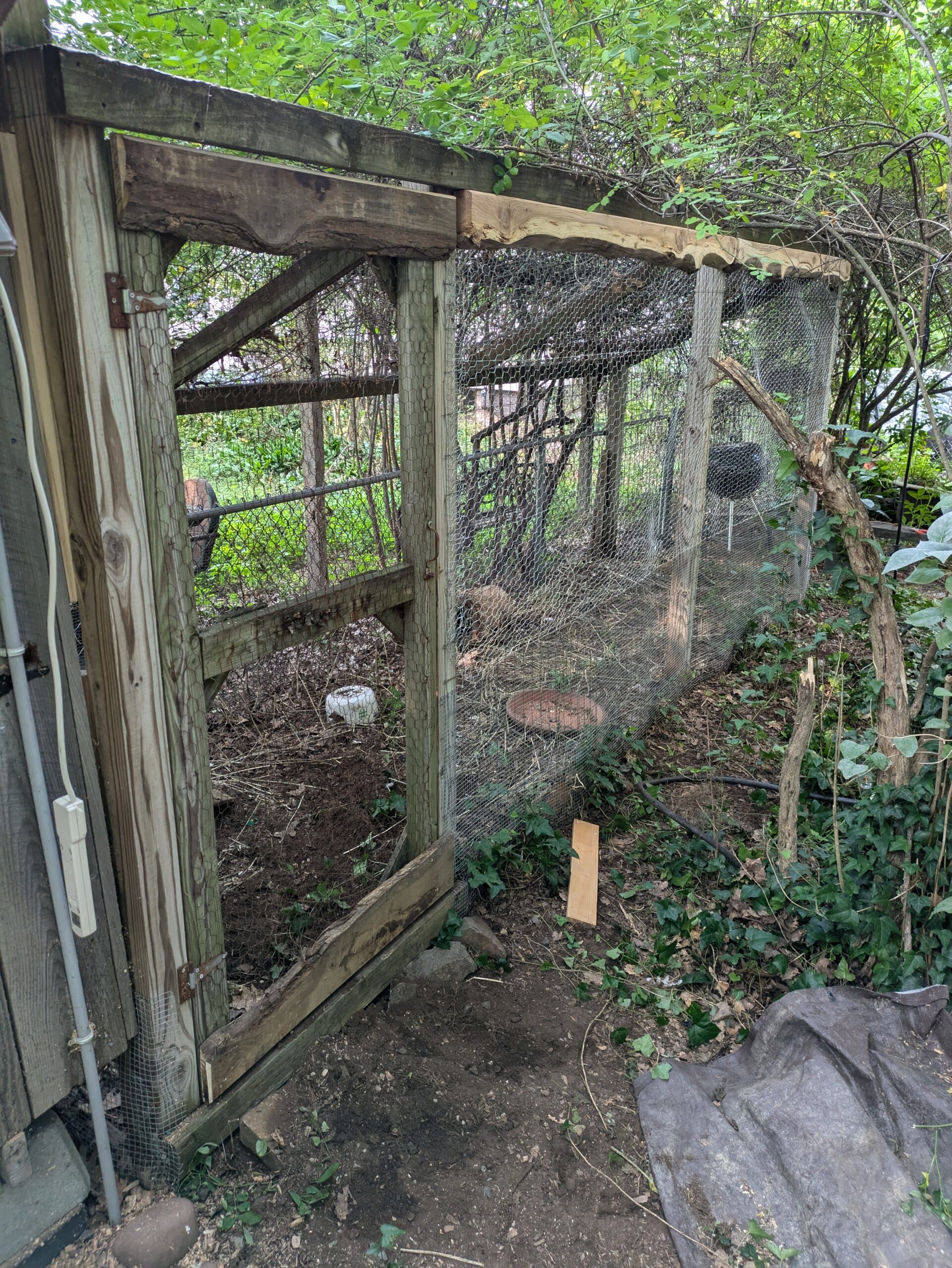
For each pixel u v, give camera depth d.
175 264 2.84
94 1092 1.72
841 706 2.67
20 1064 1.63
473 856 2.97
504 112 2.49
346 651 4.48
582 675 3.72
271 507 4.15
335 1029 2.34
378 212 1.99
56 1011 1.68
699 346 4.04
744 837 3.41
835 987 2.43
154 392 1.52
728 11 4.45
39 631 1.51
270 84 2.44
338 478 4.40
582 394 3.71
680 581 4.34
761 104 3.97
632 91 3.23
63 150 1.29
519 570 3.54
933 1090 2.11
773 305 4.95
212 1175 1.98
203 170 1.51
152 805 1.70
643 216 3.32
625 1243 1.89
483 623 3.31
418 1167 2.04
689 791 3.76
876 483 7.41
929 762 2.48
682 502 4.26
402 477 2.37
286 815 3.34
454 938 2.77
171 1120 1.91
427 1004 2.53
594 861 3.22
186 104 1.46
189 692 1.73
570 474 3.78
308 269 2.10
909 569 6.46
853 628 2.63
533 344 3.32
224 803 3.38
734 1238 1.88
